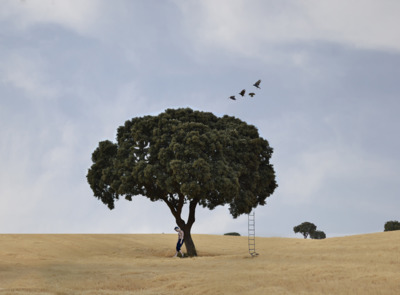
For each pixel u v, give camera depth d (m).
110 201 41.81
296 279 19.44
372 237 34.53
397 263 23.20
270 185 44.66
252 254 31.25
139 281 20.38
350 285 17.38
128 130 41.97
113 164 39.94
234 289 17.41
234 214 41.69
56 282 20.02
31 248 35.56
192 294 17.14
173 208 41.25
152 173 37.28
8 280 20.47
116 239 47.84
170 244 47.84
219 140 38.53
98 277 21.56
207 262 28.14
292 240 50.53
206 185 36.16
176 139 38.03
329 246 31.48
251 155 40.47
